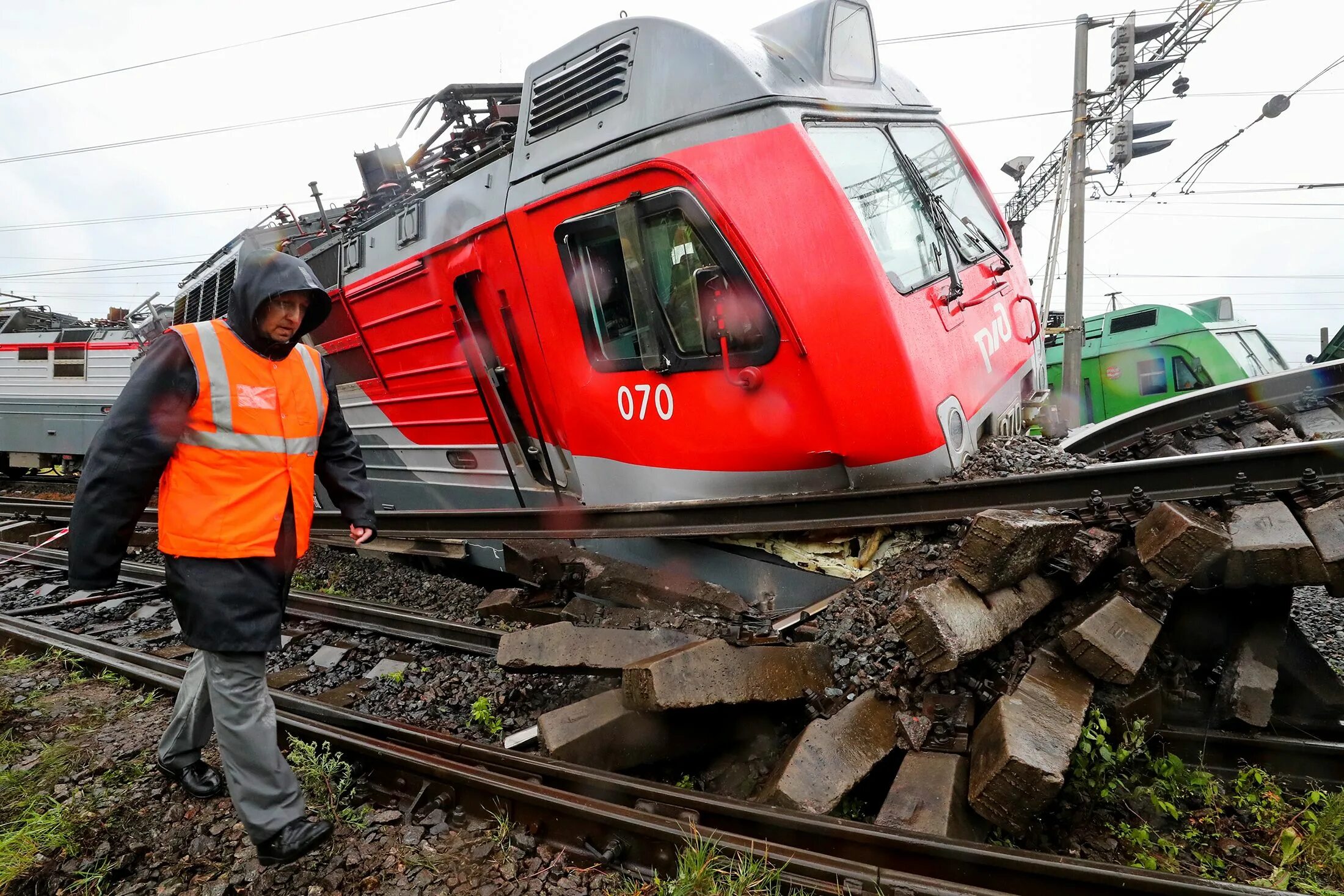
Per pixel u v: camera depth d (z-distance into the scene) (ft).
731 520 14.06
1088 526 10.88
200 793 10.43
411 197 19.15
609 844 9.07
